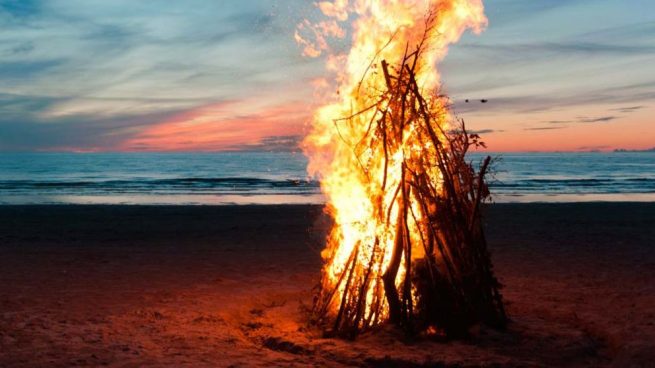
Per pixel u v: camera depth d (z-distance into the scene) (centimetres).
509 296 770
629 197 3127
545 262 1069
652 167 8406
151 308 703
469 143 596
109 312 689
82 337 577
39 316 663
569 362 523
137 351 532
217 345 556
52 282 872
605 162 11450
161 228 1586
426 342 546
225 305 721
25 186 3969
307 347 541
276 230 1553
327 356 523
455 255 569
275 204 2502
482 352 521
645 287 834
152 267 1012
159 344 558
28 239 1362
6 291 803
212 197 3092
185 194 3312
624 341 559
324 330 585
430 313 558
